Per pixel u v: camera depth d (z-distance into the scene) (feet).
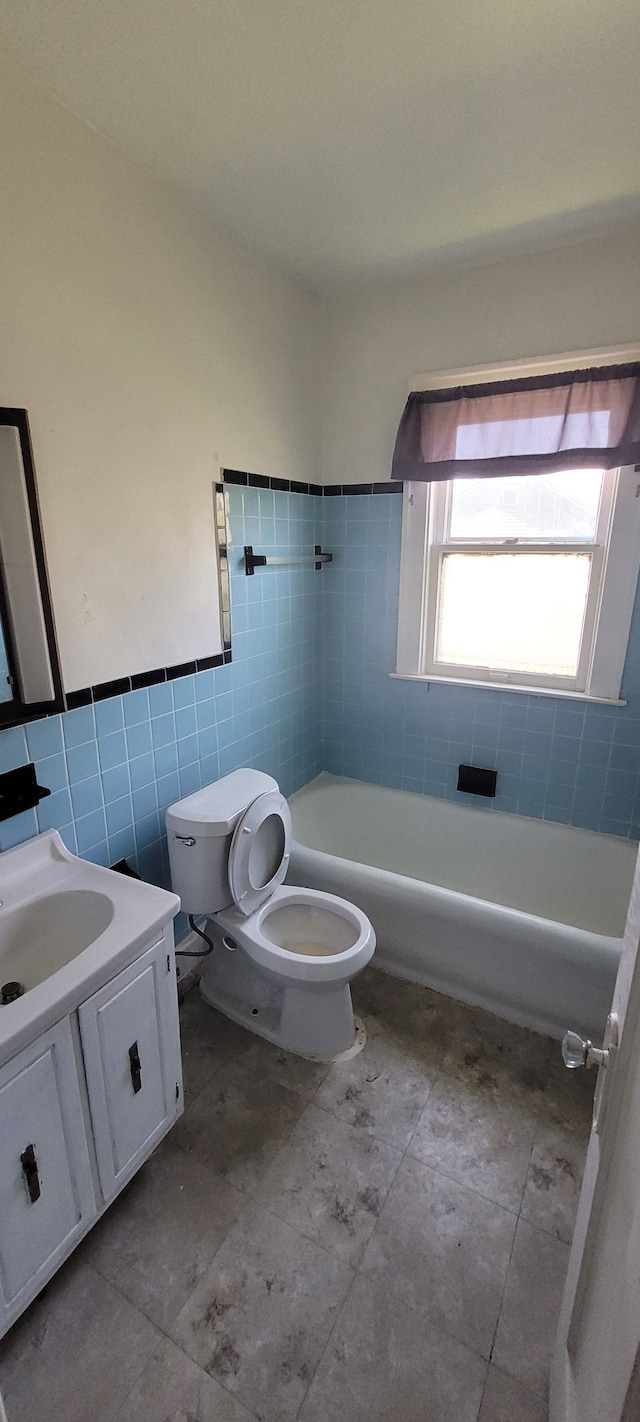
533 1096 5.55
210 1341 3.86
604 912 7.68
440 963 6.74
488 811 8.82
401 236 6.50
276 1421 3.50
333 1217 4.56
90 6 3.64
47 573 4.83
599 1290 2.40
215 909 6.06
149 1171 4.90
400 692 9.22
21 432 4.47
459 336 7.52
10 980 4.39
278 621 8.30
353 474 8.73
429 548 8.53
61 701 5.10
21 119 4.19
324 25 3.80
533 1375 3.69
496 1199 4.68
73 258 4.70
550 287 6.89
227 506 6.88
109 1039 4.08
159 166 5.23
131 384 5.39
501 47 3.99
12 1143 3.48
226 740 7.49
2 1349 3.82
